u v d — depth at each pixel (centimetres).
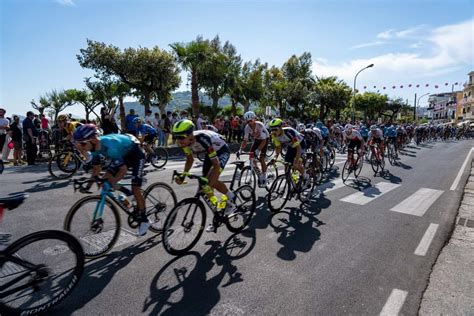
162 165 850
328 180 767
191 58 1614
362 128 1168
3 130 809
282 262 324
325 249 360
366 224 452
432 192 670
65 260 248
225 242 370
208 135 350
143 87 1959
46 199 502
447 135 3044
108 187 321
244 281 283
